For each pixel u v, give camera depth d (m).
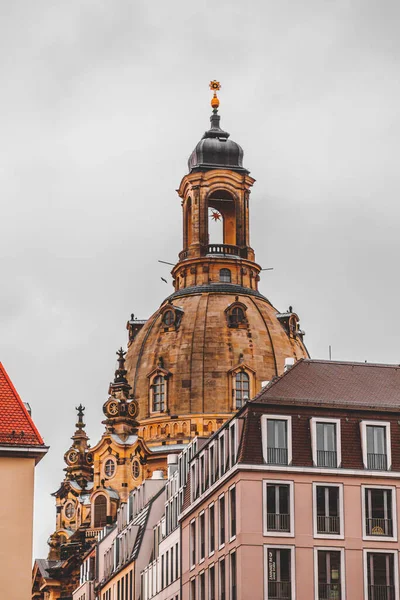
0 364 104.12
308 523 122.88
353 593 121.81
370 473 124.56
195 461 141.62
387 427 126.12
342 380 132.88
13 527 99.56
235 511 124.56
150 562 170.88
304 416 125.56
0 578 98.56
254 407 125.50
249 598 120.56
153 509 176.25
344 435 125.56
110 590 193.38
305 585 121.50
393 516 124.12
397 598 122.25
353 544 122.94
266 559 121.69
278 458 124.06
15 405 102.31
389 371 135.75
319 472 123.88
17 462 100.50
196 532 138.62
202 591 135.62
